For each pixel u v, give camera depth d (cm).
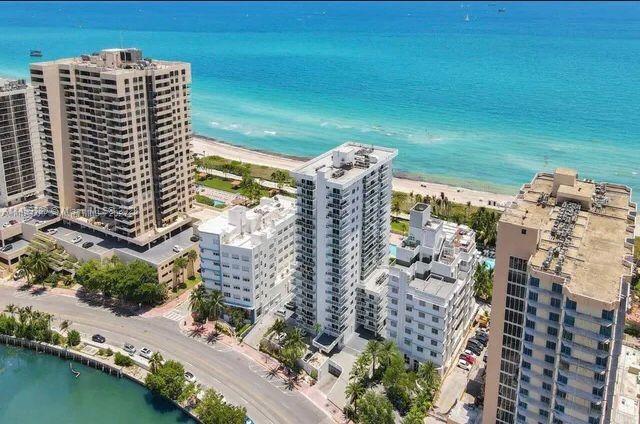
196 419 16175
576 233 12925
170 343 19025
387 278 19488
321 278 18075
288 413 16188
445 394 16762
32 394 17575
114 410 16850
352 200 17288
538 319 12019
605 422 12706
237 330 19625
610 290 11125
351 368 17788
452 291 16800
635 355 17200
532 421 12838
